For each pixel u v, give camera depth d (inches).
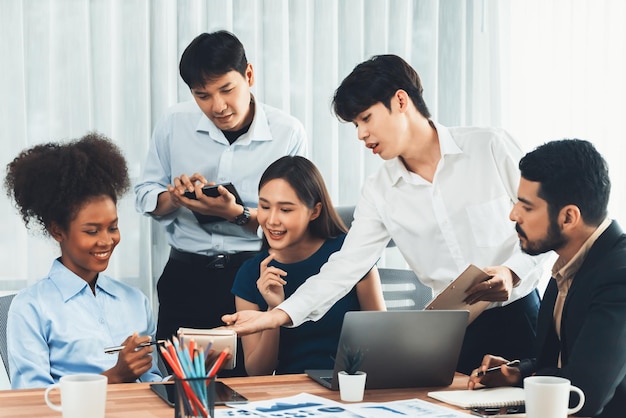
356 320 69.1
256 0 129.3
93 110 123.5
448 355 72.5
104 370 80.9
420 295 104.1
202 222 108.2
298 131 114.3
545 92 149.7
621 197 150.8
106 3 123.0
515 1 147.7
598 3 149.9
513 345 86.3
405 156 86.6
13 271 121.4
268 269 86.6
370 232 90.0
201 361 57.4
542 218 68.2
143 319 86.8
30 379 76.8
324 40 134.3
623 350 63.9
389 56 83.0
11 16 120.2
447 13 141.7
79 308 82.0
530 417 58.3
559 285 71.9
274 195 90.9
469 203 86.8
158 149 114.2
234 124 105.4
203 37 101.4
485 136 86.8
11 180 83.9
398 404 66.2
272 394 69.1
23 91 121.0
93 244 80.7
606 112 150.7
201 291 110.7
